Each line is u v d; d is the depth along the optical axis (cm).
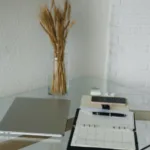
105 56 159
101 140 84
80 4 145
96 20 152
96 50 157
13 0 120
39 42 135
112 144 82
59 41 117
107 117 100
